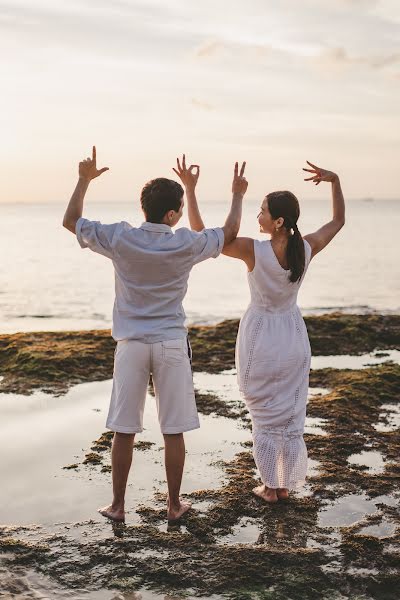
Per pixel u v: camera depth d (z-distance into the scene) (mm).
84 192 3535
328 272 27203
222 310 16625
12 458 4559
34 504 3832
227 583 2992
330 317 9969
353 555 3248
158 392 3609
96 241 3430
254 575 3061
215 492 4027
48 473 4305
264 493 3930
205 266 30094
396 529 3559
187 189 3986
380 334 9234
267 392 3812
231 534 3486
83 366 7270
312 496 3990
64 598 2861
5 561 3172
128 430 3590
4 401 6000
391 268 28625
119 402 3594
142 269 3438
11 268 28516
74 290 20703
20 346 7980
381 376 6781
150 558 3209
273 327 3801
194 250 3479
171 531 3512
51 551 3273
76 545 3338
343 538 3436
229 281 24188
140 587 2967
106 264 30891
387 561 3195
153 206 3457
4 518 3645
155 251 3398
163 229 3457
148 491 4051
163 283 3490
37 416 5555
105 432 5145
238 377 3936
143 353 3531
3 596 2861
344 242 48500
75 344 8156
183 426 3605
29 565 3145
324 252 38719
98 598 2875
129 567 3127
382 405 5949
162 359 3527
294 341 3807
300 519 3664
